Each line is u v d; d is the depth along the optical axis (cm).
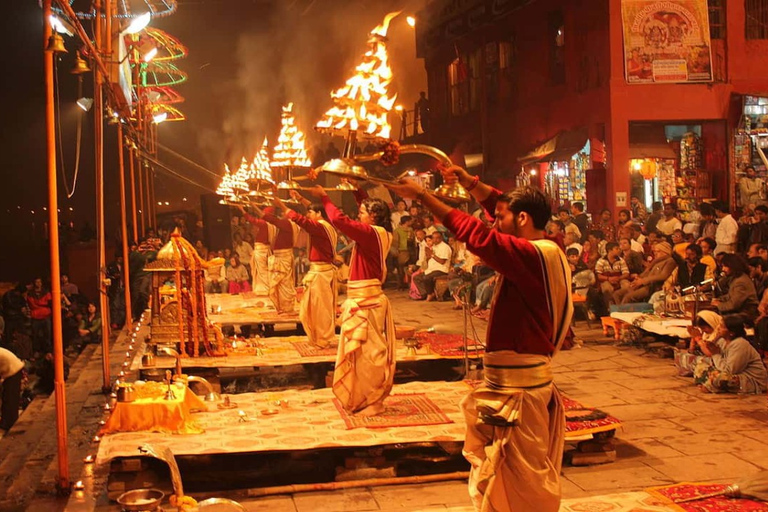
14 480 602
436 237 1639
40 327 1319
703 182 1777
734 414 722
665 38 1725
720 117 1733
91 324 1372
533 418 361
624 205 1717
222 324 1114
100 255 876
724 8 1741
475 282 1469
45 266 2311
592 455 593
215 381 829
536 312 361
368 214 664
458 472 572
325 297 923
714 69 1736
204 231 2359
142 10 1336
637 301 1206
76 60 746
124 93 1106
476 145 2434
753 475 514
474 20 2378
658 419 712
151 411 596
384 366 639
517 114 2177
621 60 1725
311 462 613
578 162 1927
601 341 1114
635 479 560
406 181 355
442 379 904
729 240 1386
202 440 572
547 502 364
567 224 1559
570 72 1900
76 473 581
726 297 950
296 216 902
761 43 1752
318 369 944
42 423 789
